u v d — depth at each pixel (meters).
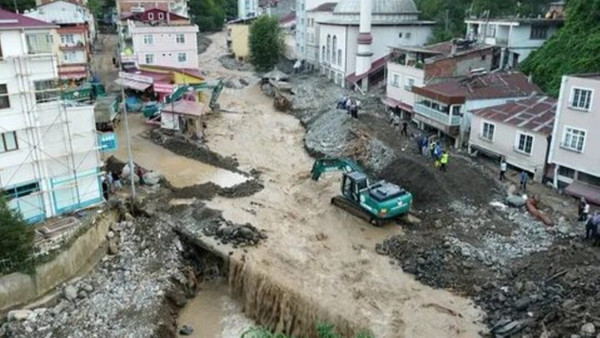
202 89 64.81
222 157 47.78
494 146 41.16
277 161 48.34
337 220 35.72
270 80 80.38
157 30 68.75
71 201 32.03
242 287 29.55
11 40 27.97
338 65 77.31
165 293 27.75
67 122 30.59
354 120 53.03
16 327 24.19
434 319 25.45
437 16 78.94
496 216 33.72
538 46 56.66
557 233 30.92
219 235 32.50
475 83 47.53
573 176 35.31
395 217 34.44
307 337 26.61
